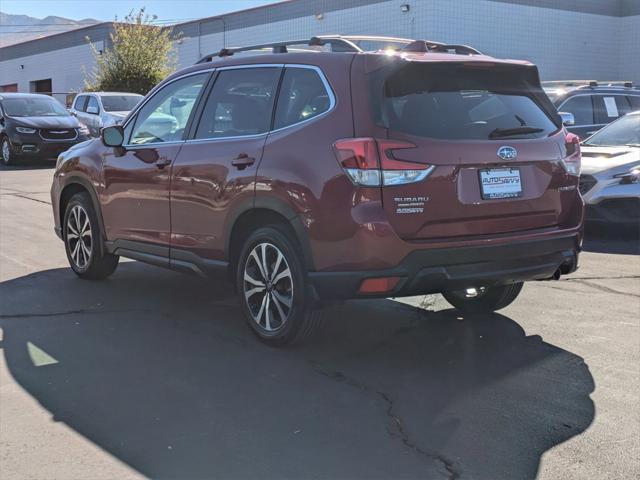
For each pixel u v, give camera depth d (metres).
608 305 5.60
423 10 22.55
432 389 3.91
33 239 8.27
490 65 4.32
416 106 4.04
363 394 3.84
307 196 4.03
